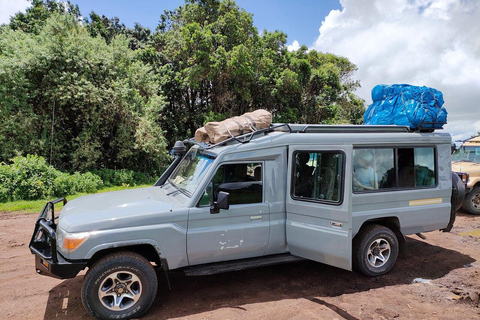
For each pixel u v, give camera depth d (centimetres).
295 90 2345
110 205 427
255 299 432
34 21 2416
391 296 447
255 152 449
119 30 3039
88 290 363
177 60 2380
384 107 609
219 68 1994
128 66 1917
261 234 450
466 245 673
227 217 430
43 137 1581
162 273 511
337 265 438
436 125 584
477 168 928
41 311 398
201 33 2016
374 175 511
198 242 414
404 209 526
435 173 565
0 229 764
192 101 2456
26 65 1530
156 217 396
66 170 1669
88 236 366
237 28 2169
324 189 446
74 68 1644
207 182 424
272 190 461
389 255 518
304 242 454
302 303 422
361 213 492
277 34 2423
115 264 372
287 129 492
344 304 420
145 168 1991
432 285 486
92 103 1666
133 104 1808
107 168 1873
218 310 401
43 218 416
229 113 2269
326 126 509
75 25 1778
